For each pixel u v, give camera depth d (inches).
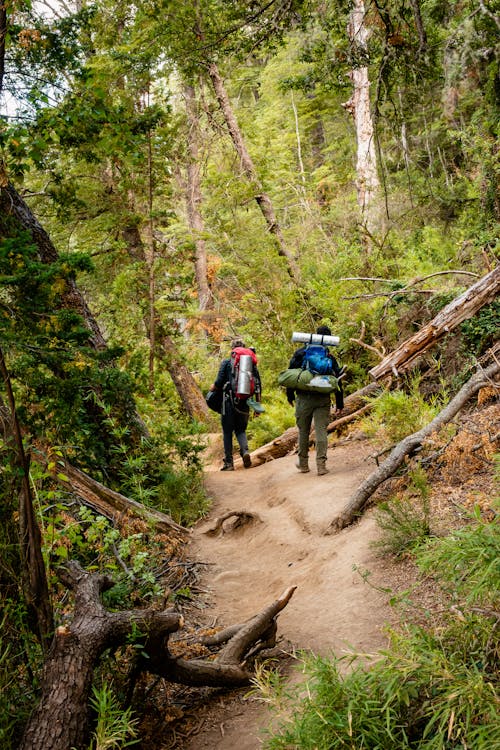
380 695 113.7
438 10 273.4
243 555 259.0
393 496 225.8
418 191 513.3
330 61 324.8
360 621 163.0
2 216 284.2
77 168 552.7
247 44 342.0
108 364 318.7
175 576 234.8
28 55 257.4
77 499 246.2
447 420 244.8
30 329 243.8
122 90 520.1
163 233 858.8
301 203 918.4
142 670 149.8
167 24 511.5
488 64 254.7
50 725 122.1
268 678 133.6
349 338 425.4
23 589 148.6
